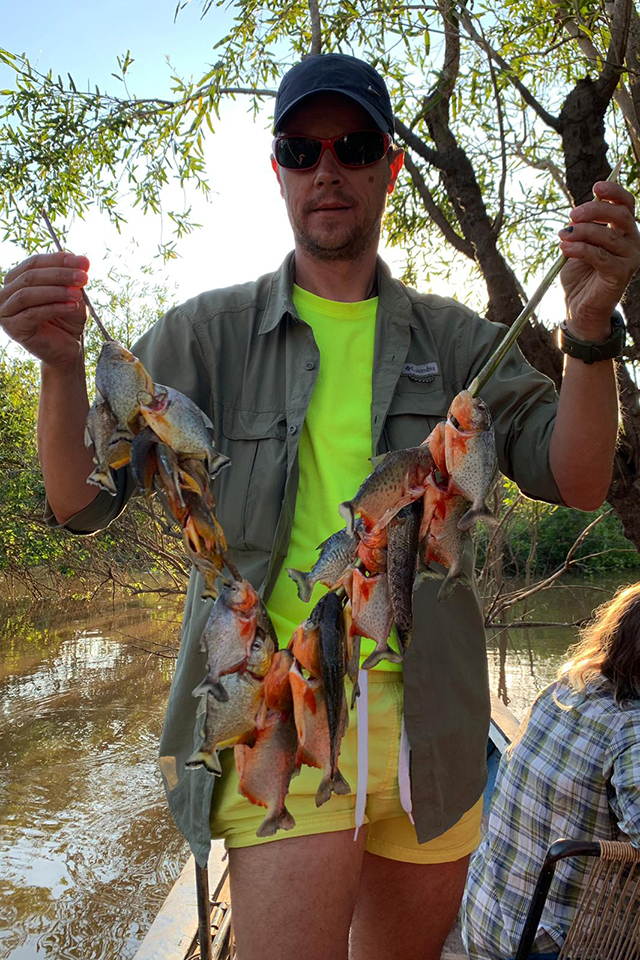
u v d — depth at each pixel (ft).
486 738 6.49
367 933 6.61
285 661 4.48
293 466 6.00
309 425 6.19
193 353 6.22
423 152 18.06
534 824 7.93
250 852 5.53
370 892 6.50
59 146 20.15
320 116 6.01
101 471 4.37
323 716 4.46
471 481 4.45
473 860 8.68
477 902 8.23
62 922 21.43
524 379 6.42
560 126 16.21
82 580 57.88
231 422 6.23
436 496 4.54
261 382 6.28
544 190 23.70
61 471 5.21
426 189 20.20
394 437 6.23
